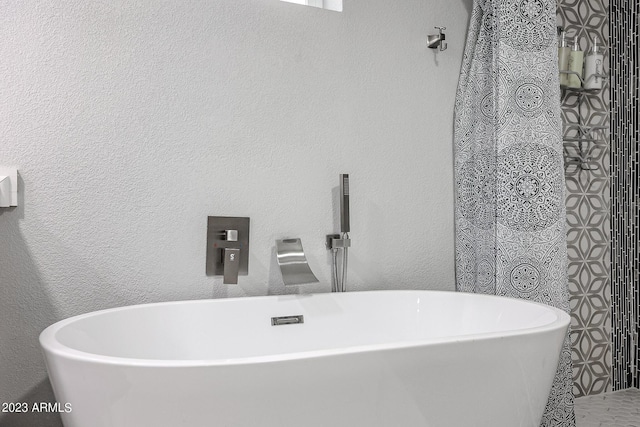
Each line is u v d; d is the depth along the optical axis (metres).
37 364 1.45
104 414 0.99
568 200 2.31
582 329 2.34
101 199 1.53
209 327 1.54
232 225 1.69
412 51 2.01
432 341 1.12
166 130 1.61
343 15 1.89
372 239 1.92
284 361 1.00
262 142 1.75
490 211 1.92
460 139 2.05
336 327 1.69
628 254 2.47
